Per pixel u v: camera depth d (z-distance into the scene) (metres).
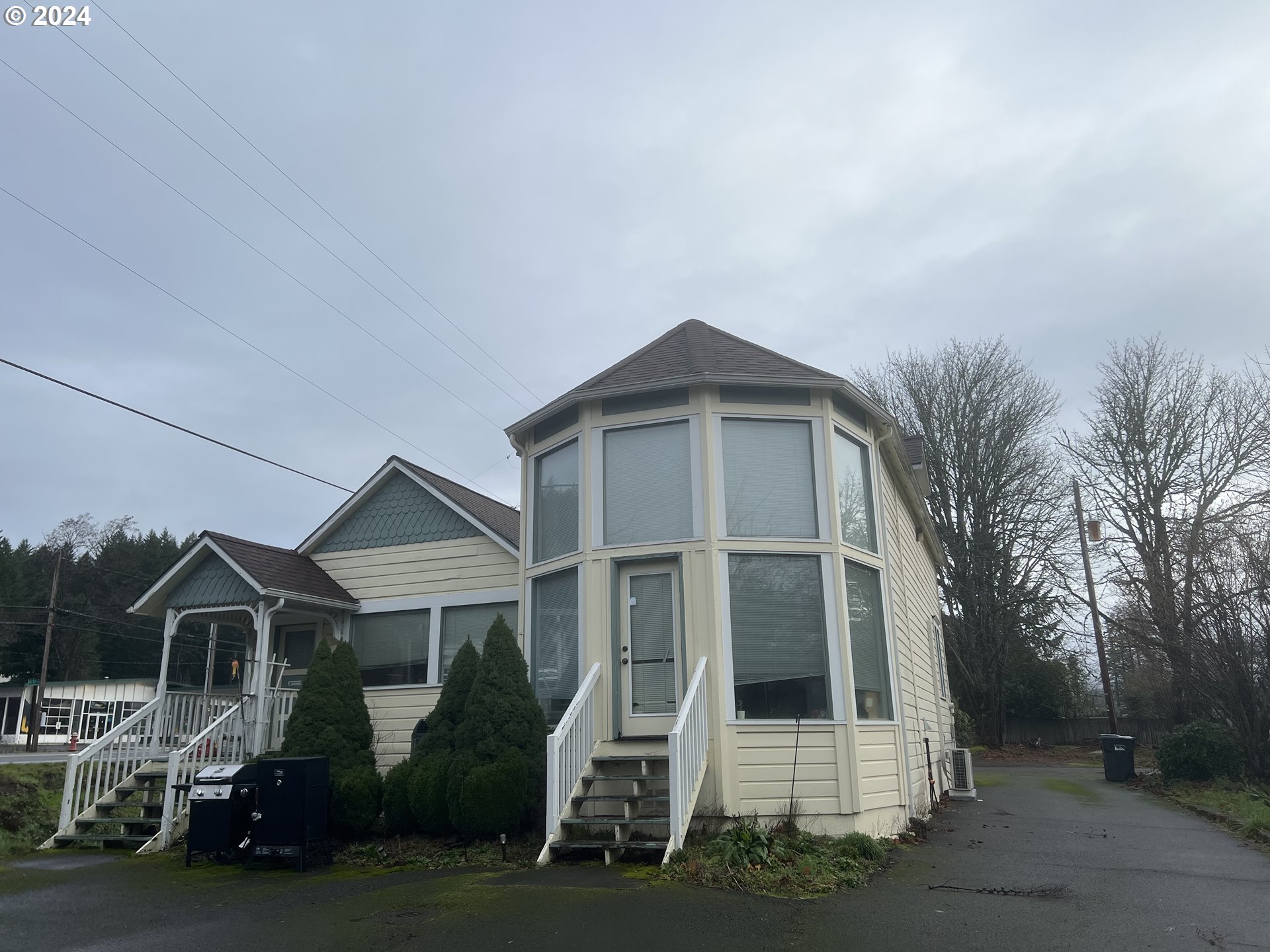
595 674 9.95
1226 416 29.22
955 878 8.20
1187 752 16.61
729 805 9.24
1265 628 15.70
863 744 9.97
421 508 14.75
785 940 6.09
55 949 6.31
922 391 36.78
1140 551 27.36
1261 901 7.30
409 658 14.20
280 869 9.20
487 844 9.45
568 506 11.34
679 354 11.49
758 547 10.12
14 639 49.56
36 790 13.75
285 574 13.80
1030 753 30.86
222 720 12.02
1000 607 33.91
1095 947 5.97
